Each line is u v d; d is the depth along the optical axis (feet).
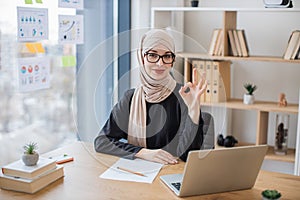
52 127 9.74
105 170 6.73
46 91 9.50
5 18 8.16
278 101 11.83
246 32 11.99
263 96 12.01
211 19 12.37
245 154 5.88
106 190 6.01
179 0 12.21
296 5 11.10
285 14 11.52
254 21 11.87
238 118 12.37
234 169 5.91
